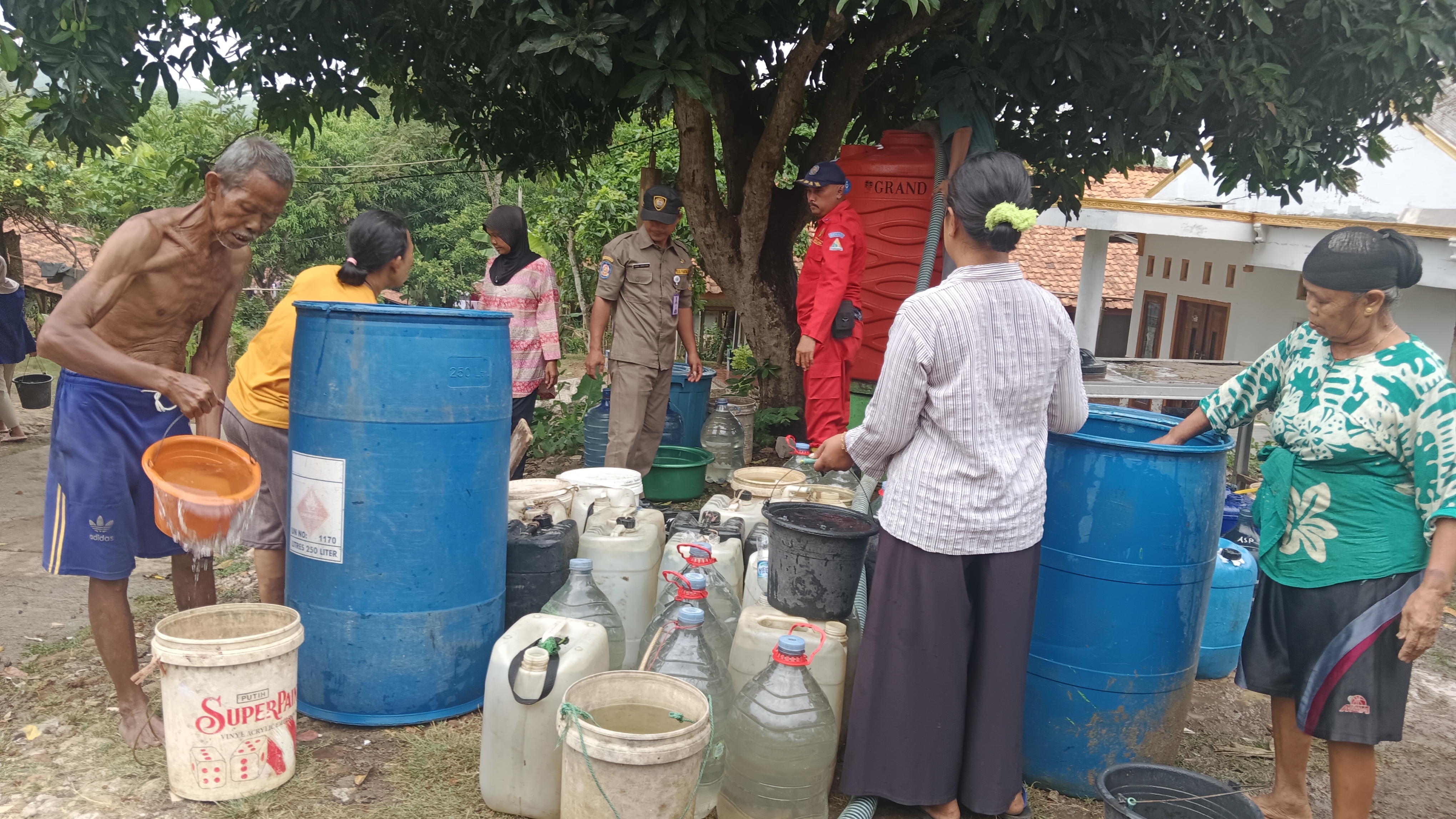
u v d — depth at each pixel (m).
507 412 3.25
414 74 7.24
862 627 3.07
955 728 2.65
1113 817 2.28
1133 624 2.85
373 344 2.91
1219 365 7.61
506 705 2.60
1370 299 2.36
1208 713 3.68
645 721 2.50
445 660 3.14
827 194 5.41
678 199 5.29
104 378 2.66
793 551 2.83
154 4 5.30
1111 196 18.80
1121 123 5.88
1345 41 5.34
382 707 3.11
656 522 3.69
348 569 3.01
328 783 2.81
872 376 6.92
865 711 2.67
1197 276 15.45
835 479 4.68
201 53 5.97
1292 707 2.77
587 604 3.00
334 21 6.21
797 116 6.42
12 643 3.77
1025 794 2.91
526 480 3.92
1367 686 2.45
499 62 5.29
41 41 4.77
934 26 6.22
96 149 5.64
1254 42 5.36
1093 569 2.86
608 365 5.54
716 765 2.66
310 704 3.16
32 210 13.06
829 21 5.61
